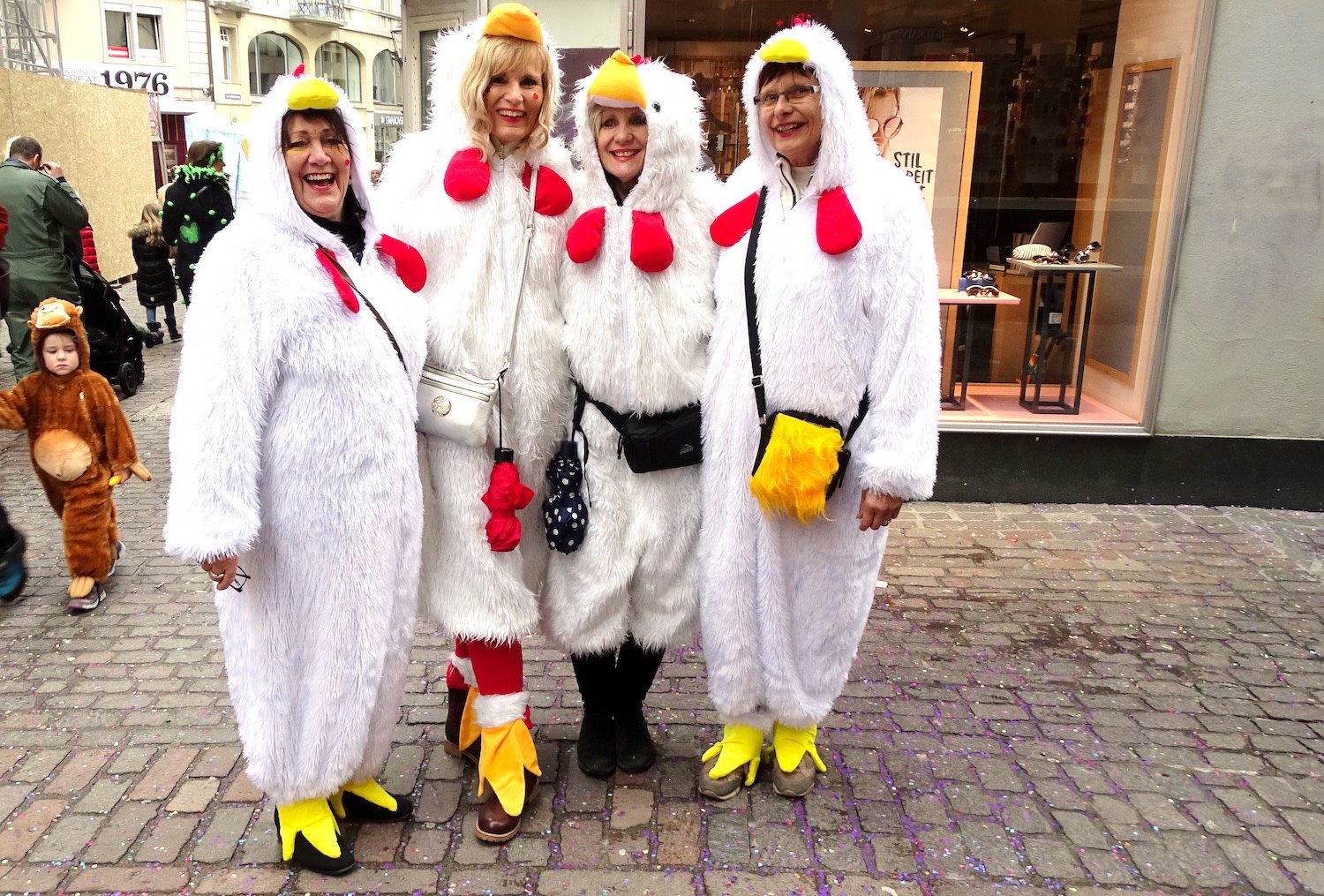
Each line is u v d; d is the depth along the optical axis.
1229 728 2.84
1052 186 4.86
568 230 2.22
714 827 2.34
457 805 2.42
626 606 2.34
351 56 32.84
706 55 4.74
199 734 2.71
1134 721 2.87
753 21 4.71
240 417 1.80
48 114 9.95
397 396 1.98
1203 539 4.35
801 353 2.12
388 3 33.47
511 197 2.14
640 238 2.11
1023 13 4.77
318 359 1.87
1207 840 2.32
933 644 3.34
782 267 2.14
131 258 12.53
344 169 1.97
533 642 3.32
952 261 5.03
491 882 2.14
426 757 2.63
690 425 2.25
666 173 2.14
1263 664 3.22
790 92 2.11
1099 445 4.76
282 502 1.90
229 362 1.79
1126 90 4.74
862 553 2.28
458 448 2.16
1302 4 4.25
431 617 2.27
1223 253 4.51
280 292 1.85
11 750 2.61
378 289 2.01
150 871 2.15
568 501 2.21
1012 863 2.23
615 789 2.49
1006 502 4.85
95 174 11.30
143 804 2.39
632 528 2.28
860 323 2.14
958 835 2.33
